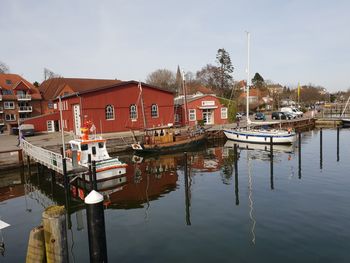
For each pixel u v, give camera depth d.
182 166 22.95
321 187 15.33
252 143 34.00
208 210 12.66
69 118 37.31
